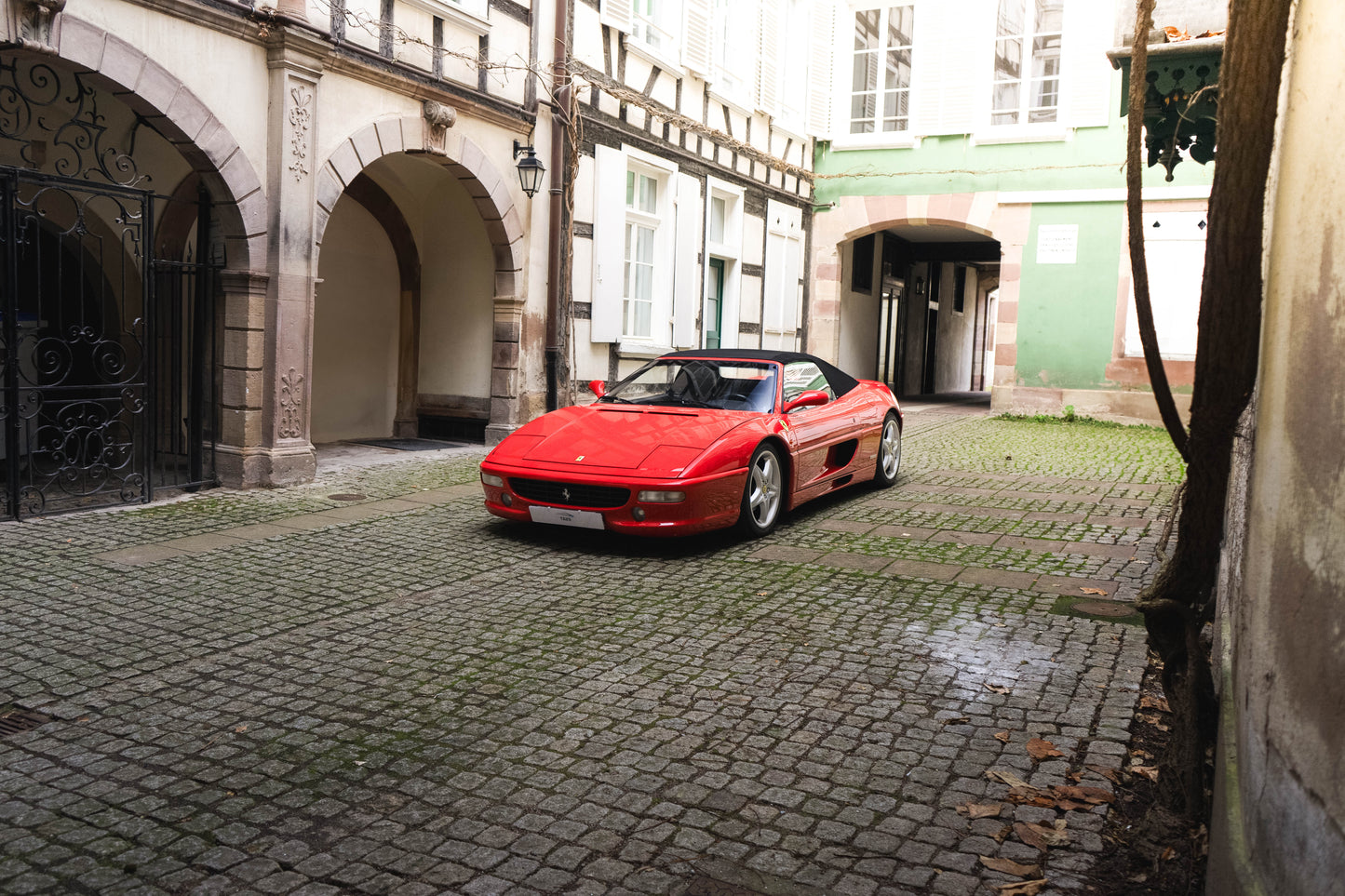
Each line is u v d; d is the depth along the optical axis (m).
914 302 24.33
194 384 8.10
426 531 6.83
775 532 6.98
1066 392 16.30
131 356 9.42
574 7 11.49
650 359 13.51
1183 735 2.97
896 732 3.58
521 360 11.28
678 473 6.14
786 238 17.45
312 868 2.64
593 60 11.93
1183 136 6.12
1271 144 2.44
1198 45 5.59
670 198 13.71
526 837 2.82
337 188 8.77
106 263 9.33
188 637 4.52
